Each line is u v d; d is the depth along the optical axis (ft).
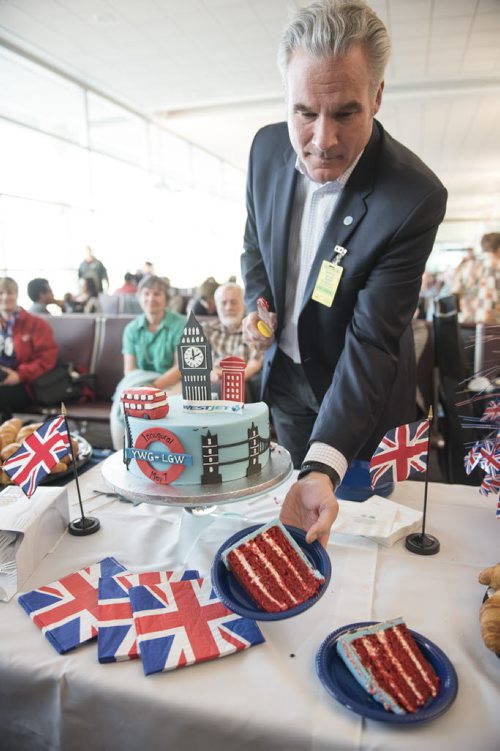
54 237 21.17
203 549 3.05
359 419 3.30
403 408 4.22
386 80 19.81
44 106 20.54
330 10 2.85
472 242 56.75
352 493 3.78
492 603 2.37
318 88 2.92
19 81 18.26
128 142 26.63
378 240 3.55
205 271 36.04
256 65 18.15
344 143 3.14
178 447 3.01
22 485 3.10
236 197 41.96
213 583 2.35
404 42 16.31
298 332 4.15
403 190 3.51
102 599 2.60
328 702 2.04
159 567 2.96
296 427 4.97
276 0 13.83
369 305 3.54
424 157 33.94
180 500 2.90
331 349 4.16
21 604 2.64
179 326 8.97
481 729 1.91
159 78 19.22
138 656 2.27
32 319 9.66
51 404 9.48
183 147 29.19
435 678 2.08
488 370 3.58
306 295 3.98
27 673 2.24
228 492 2.96
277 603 2.27
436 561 2.99
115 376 10.10
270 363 4.69
